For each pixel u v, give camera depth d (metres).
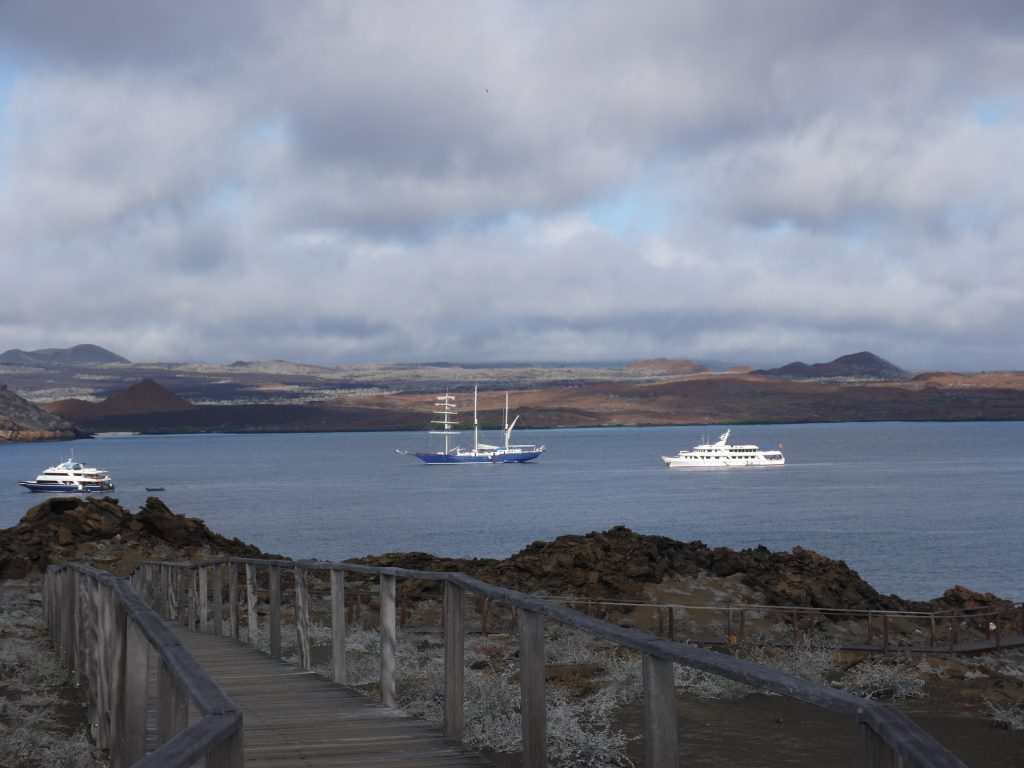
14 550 28.08
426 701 10.49
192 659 4.06
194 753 2.83
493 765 6.75
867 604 24.30
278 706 8.96
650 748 4.66
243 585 26.12
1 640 15.53
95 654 9.33
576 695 11.30
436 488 187.25
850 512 124.00
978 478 194.12
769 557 26.44
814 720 9.90
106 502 33.00
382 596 9.12
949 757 2.52
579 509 135.12
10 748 9.03
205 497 165.38
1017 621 24.14
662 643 4.56
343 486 195.25
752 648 16.59
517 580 24.97
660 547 26.61
